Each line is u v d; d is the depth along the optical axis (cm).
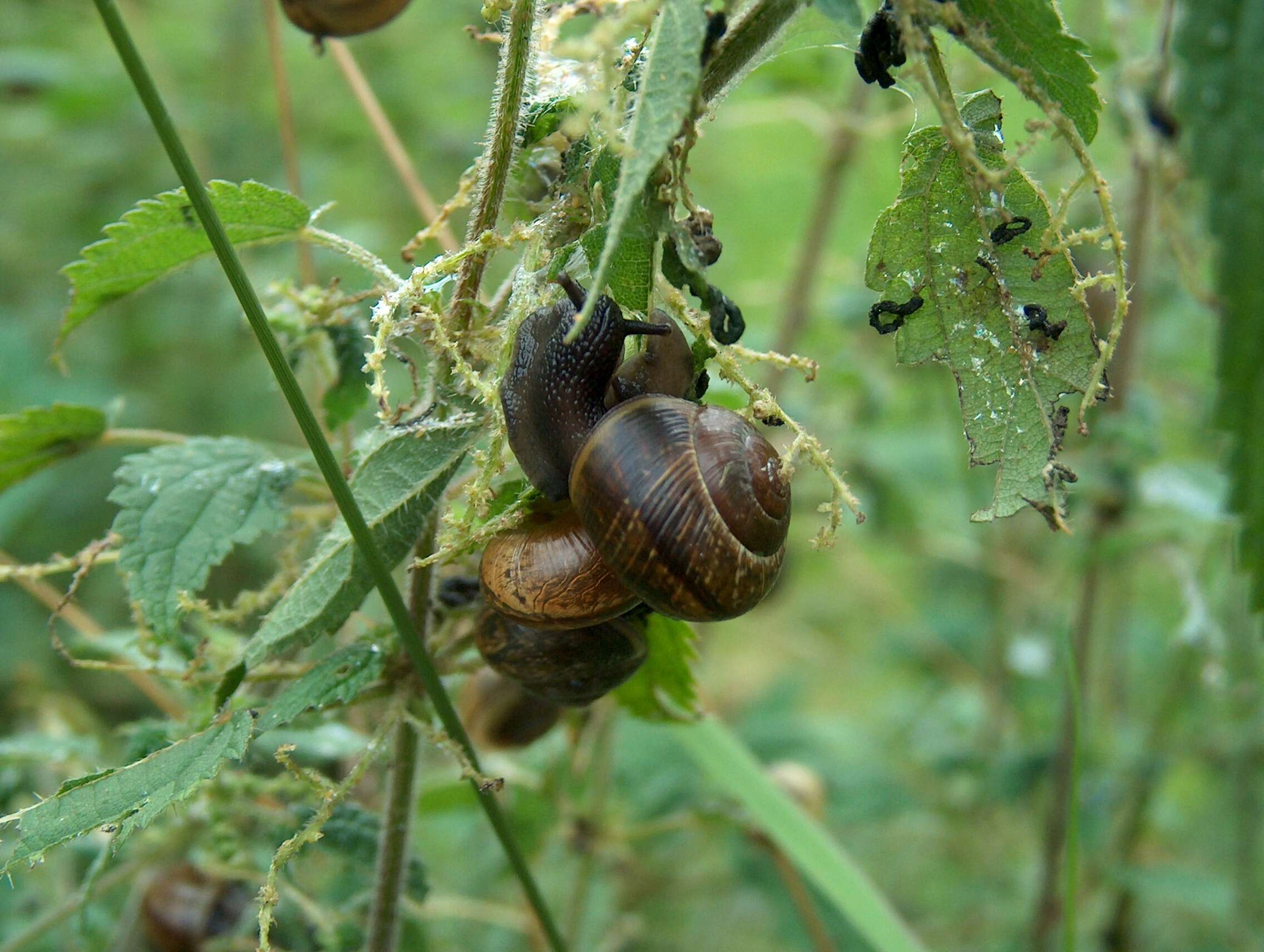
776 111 40
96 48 55
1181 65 17
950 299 20
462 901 32
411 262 20
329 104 55
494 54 56
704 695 29
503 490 20
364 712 27
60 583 45
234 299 42
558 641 20
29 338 47
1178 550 35
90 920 27
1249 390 17
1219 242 17
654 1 17
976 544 46
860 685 57
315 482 22
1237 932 37
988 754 40
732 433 19
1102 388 19
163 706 27
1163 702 39
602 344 19
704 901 41
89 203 52
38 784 29
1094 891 38
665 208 18
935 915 40
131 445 23
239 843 23
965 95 20
